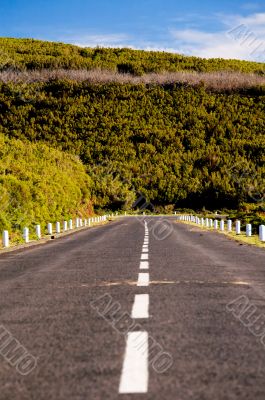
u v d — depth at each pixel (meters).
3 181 40.72
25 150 72.56
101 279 14.41
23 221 41.53
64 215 60.75
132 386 5.51
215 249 25.92
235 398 5.13
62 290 12.52
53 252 25.78
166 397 5.18
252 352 6.78
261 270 16.34
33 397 5.25
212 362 6.34
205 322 8.61
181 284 13.14
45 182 54.91
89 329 8.23
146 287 12.67
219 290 12.12
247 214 71.38
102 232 48.16
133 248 26.89
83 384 5.60
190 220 84.38
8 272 17.03
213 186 184.12
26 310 9.96
